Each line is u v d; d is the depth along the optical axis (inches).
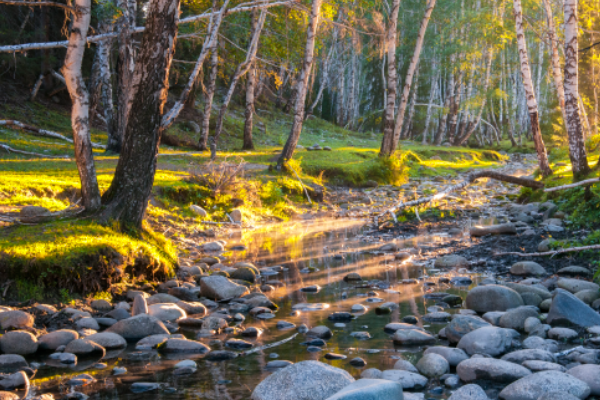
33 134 911.0
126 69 620.1
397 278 314.3
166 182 566.6
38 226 289.6
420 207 597.9
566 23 516.4
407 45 1892.2
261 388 148.9
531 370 164.1
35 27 1046.4
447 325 218.2
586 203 435.8
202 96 1445.6
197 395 152.8
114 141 849.5
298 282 309.4
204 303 264.5
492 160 1540.4
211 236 489.4
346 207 693.9
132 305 246.7
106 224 301.3
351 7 938.7
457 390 146.1
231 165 658.2
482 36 1477.6
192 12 900.6
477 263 339.3
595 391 147.8
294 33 882.1
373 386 129.9
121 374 170.7
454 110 1859.0
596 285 251.4
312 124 1679.4
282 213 629.9
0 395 146.2
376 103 2345.0
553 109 1920.5
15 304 235.3
